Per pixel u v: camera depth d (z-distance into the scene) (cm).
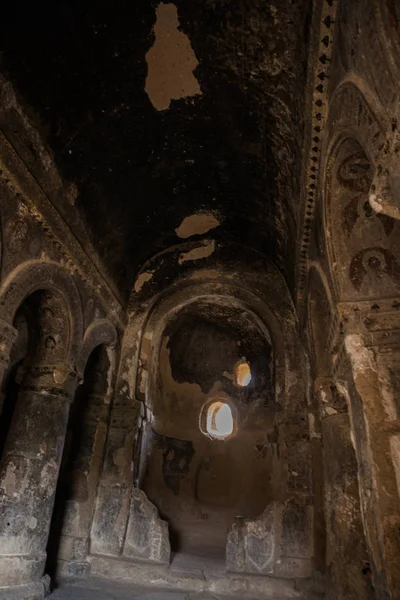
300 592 499
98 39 392
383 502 283
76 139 464
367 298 336
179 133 517
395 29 189
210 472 834
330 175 339
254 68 398
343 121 284
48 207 448
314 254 440
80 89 423
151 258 731
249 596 508
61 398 495
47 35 365
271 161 495
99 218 563
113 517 587
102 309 608
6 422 575
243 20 362
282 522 546
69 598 455
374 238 342
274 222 598
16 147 389
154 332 705
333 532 425
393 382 312
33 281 431
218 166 562
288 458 571
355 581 386
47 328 507
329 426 457
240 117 467
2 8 326
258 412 831
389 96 207
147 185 587
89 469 608
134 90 455
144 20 389
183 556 618
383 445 296
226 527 753
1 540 419
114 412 644
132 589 513
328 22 281
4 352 381
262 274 698
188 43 409
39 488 456
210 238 718
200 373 905
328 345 429
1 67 356
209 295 711
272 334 661
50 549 555
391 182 216
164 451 793
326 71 308
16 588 412
